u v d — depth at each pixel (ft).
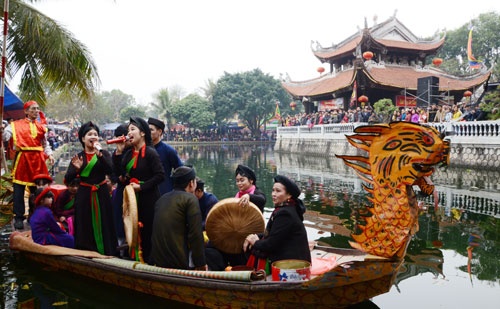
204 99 201.77
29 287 15.99
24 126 22.52
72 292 15.57
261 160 86.74
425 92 86.63
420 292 15.64
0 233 22.80
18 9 32.35
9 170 31.99
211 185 47.78
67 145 127.44
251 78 187.42
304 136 103.76
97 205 17.35
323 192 39.91
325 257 16.94
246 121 204.13
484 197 35.29
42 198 18.83
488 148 55.11
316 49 121.08
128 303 14.65
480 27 155.63
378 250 13.38
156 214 15.12
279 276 13.42
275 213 14.40
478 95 107.24
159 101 216.13
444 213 29.22
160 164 16.69
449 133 61.31
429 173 12.98
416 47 108.78
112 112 247.29
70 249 17.31
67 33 34.94
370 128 13.96
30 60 35.47
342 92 103.65
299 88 123.54
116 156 18.11
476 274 17.40
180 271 14.05
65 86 36.73
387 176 13.47
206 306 14.01
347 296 13.10
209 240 16.71
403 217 12.93
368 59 102.89
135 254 16.43
